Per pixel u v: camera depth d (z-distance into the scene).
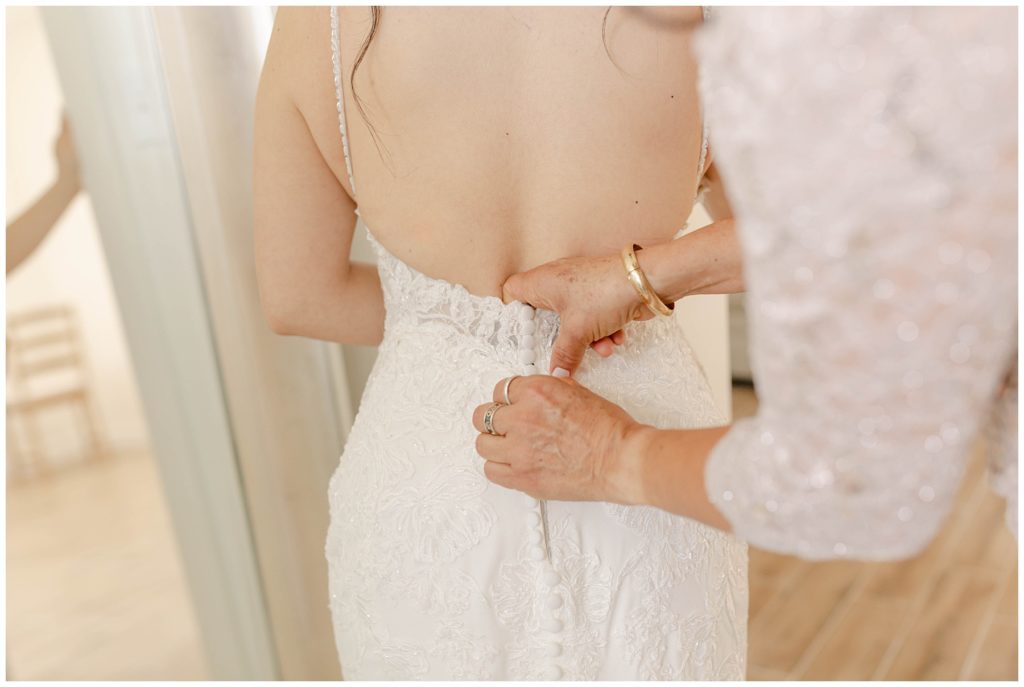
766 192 0.49
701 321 1.84
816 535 0.57
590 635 0.98
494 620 0.97
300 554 1.89
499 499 0.96
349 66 0.96
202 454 1.84
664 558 0.98
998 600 2.82
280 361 1.79
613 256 0.93
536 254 0.98
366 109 0.96
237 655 1.95
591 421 0.82
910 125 0.45
